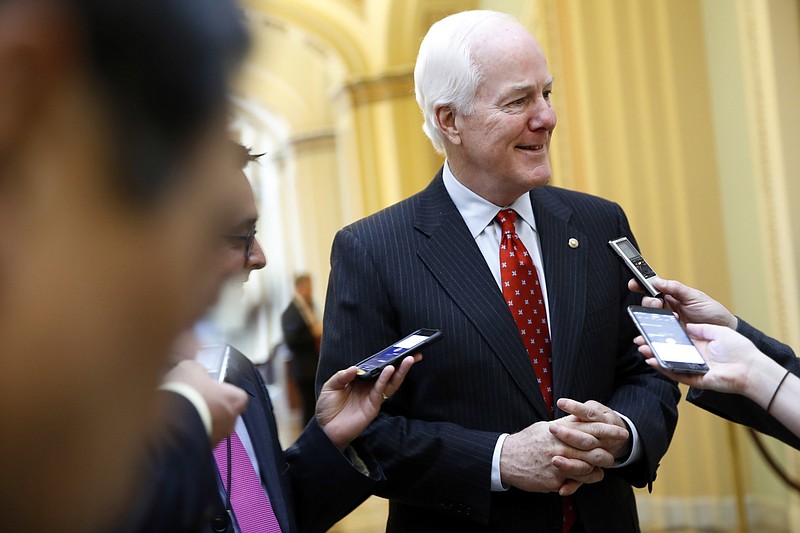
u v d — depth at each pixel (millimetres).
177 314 358
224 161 365
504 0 8797
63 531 343
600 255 2436
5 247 320
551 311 2322
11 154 320
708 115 5812
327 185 18203
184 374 1105
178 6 332
